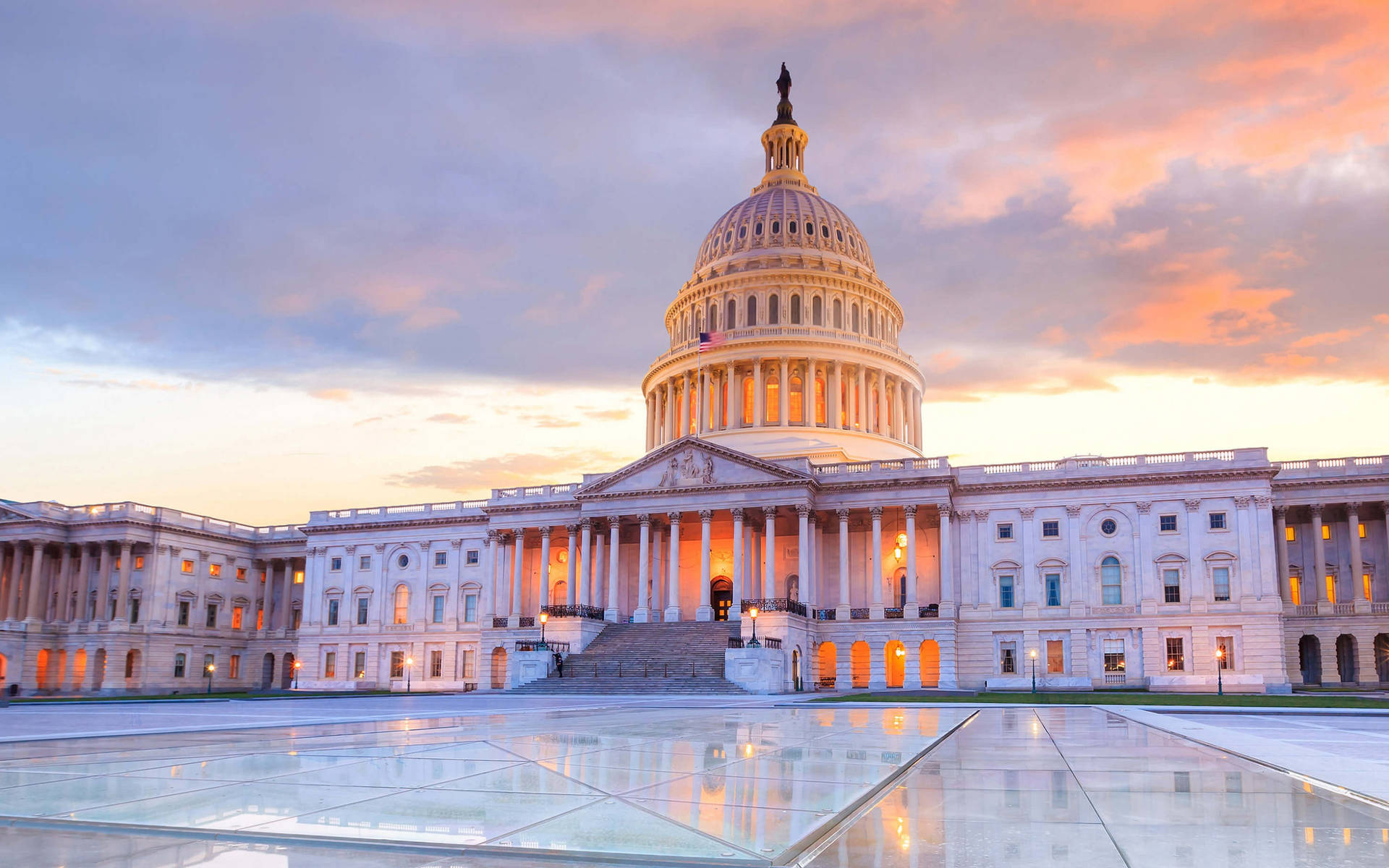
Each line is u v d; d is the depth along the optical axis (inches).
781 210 4968.0
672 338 5132.9
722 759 695.7
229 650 4690.0
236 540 4773.6
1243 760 716.7
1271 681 3159.5
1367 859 358.6
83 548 4429.1
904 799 499.2
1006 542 3523.6
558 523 3939.5
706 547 3570.4
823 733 984.9
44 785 551.2
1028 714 1550.2
